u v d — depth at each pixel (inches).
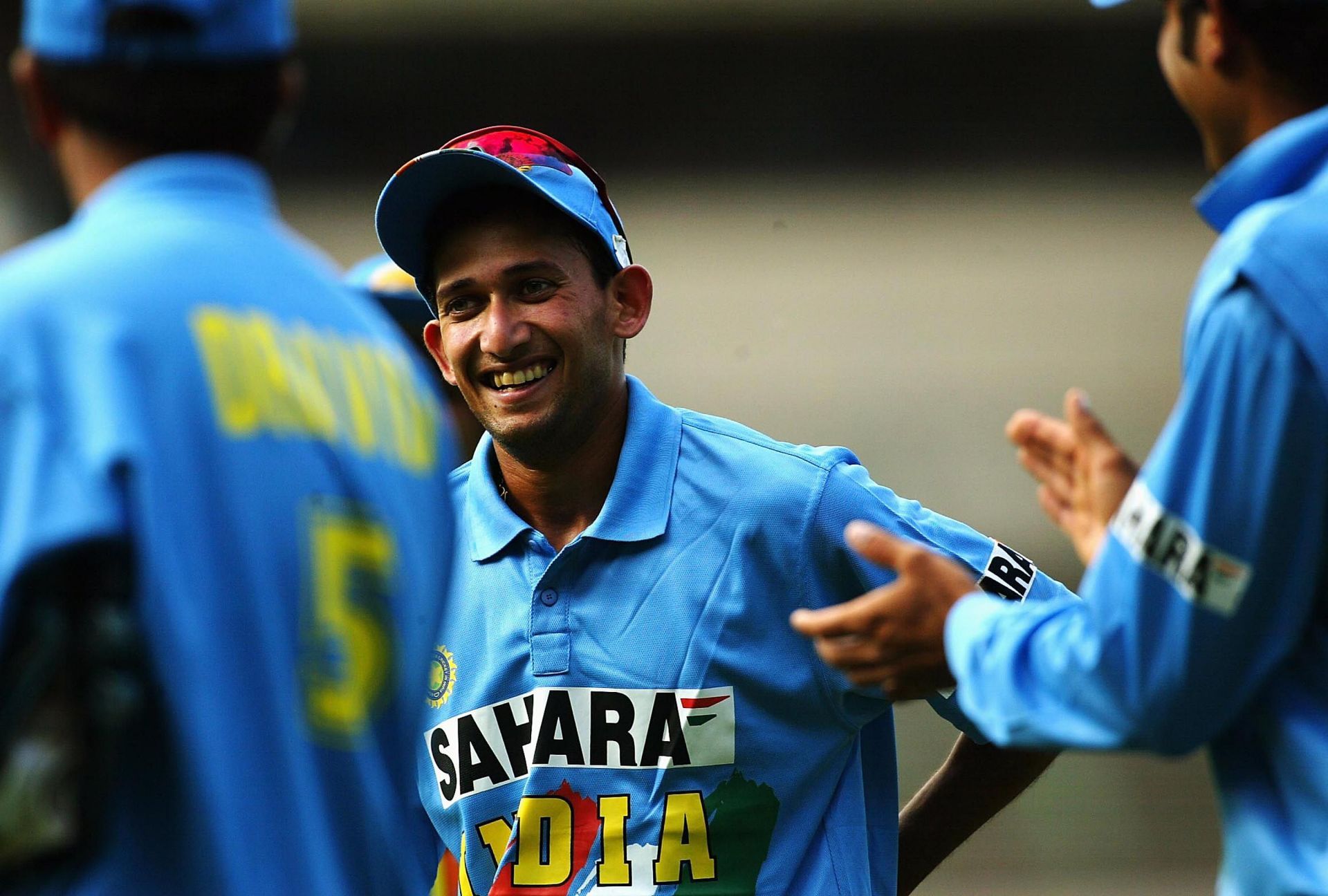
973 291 1620.3
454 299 399.2
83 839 216.4
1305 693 258.7
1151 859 1079.0
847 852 390.9
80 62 240.2
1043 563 1469.0
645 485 398.6
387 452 253.9
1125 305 1610.5
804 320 1610.5
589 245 400.5
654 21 1617.9
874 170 1662.2
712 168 1663.4
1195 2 270.8
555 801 387.2
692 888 381.4
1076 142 1658.5
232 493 229.8
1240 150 275.3
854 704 392.2
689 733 384.2
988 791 435.5
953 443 1542.8
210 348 233.1
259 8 248.4
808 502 390.6
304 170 1617.9
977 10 1608.0
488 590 403.5
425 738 406.3
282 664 230.8
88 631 212.4
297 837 229.0
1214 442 252.4
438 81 1622.8
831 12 1617.9
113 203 242.4
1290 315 247.9
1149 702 257.4
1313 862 255.3
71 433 216.2
